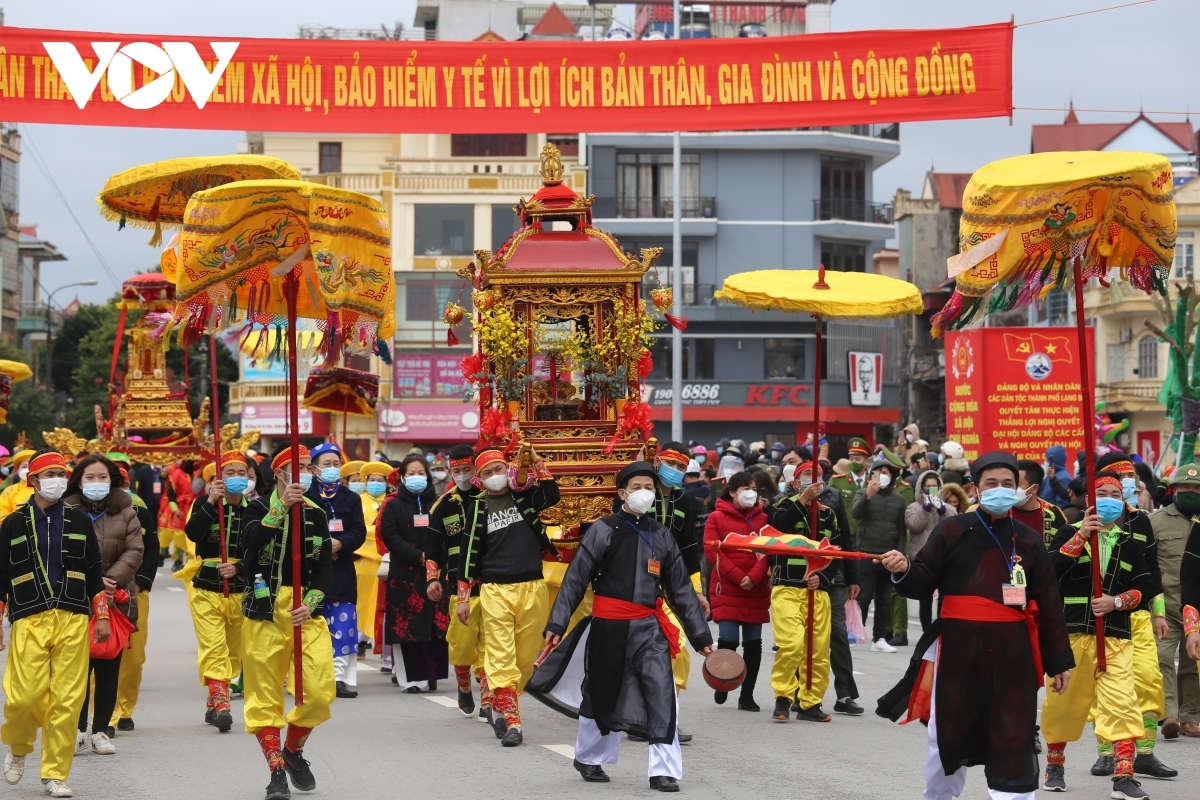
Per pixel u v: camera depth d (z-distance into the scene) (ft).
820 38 46.42
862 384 170.91
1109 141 187.83
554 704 35.65
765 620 45.14
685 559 41.78
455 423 162.61
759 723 42.96
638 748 39.09
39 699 32.73
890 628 63.77
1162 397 86.07
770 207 172.04
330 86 46.39
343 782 33.94
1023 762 27.07
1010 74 45.65
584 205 45.57
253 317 36.88
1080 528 33.73
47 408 188.03
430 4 191.72
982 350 78.54
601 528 34.19
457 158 166.09
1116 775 32.58
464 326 164.14
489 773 35.01
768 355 170.40
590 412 45.68
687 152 171.32
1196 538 35.32
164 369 90.94
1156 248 32.04
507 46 46.78
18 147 248.11
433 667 50.19
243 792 33.01
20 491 55.88
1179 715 41.57
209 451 88.74
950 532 28.12
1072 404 78.54
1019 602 27.43
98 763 36.70
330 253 32.96
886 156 176.96
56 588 32.89
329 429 165.68
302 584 32.50
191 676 53.62
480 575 39.27
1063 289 33.91
